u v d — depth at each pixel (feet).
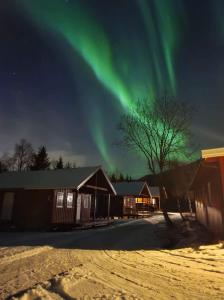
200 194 73.41
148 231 59.88
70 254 31.58
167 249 35.91
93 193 86.12
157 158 79.10
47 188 66.23
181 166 98.17
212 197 48.21
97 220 81.35
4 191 73.20
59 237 49.32
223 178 38.24
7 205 71.97
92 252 33.12
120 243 41.75
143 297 16.39
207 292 17.08
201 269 23.11
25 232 60.90
